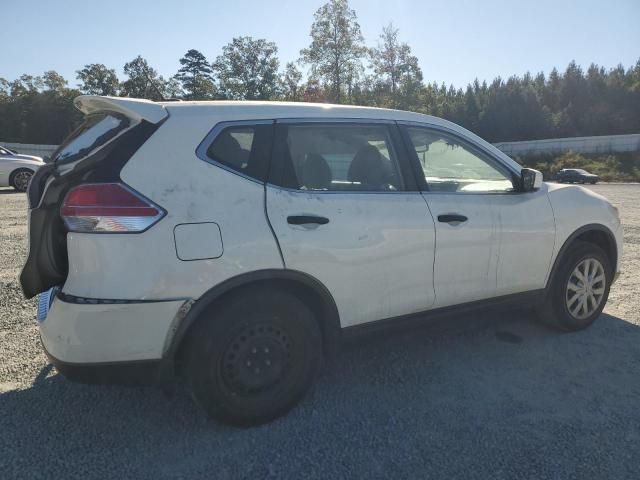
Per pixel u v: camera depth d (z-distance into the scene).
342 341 3.14
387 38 57.75
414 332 3.46
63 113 67.44
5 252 7.33
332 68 57.09
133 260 2.50
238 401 2.81
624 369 3.65
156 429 2.90
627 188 29.98
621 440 2.77
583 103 82.50
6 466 2.56
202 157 2.73
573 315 4.28
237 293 2.78
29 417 3.02
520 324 4.55
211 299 2.66
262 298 2.80
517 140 78.75
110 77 73.00
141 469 2.55
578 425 2.92
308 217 2.92
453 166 3.67
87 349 2.50
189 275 2.59
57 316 2.53
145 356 2.58
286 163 2.97
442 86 94.62
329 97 57.91
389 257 3.18
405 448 2.71
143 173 2.57
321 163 3.11
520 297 3.92
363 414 3.05
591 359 3.82
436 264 3.39
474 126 81.06
